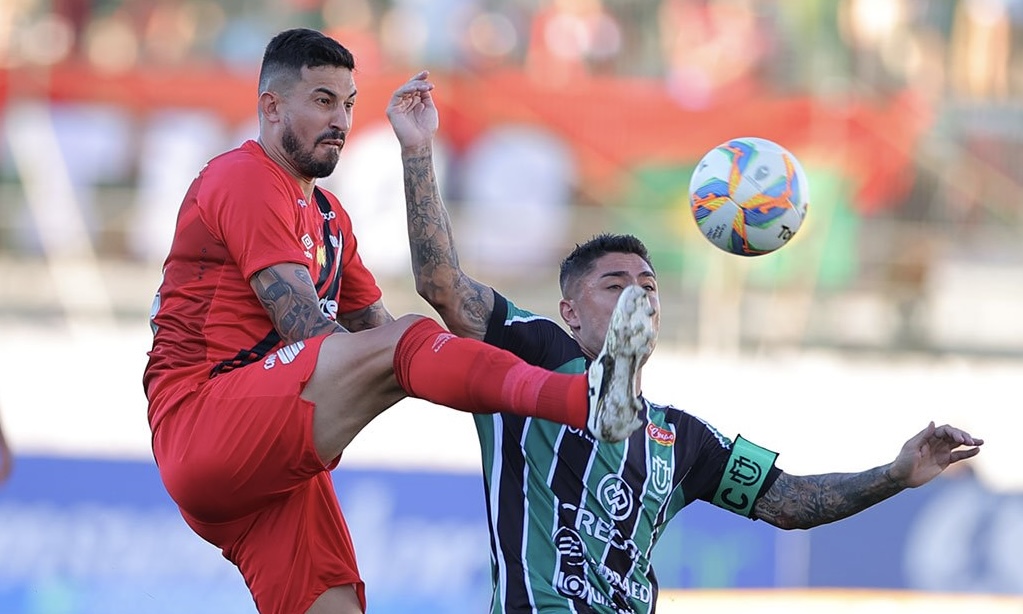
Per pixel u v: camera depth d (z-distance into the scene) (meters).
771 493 17.84
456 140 46.78
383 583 33.88
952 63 49.91
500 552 16.64
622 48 49.34
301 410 16.02
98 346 42.91
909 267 46.84
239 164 16.92
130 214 45.47
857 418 43.22
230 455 16.22
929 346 46.53
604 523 16.64
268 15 49.34
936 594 35.03
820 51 49.31
